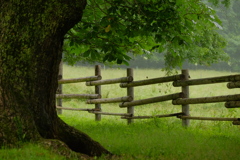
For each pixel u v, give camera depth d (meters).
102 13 18.34
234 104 20.86
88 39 18.36
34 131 12.34
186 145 16.81
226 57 46.47
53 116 13.68
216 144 17.44
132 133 20.47
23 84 12.77
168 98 25.03
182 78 24.28
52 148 11.99
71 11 13.22
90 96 30.69
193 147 16.42
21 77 12.76
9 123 12.03
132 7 17.48
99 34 19.23
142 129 22.70
